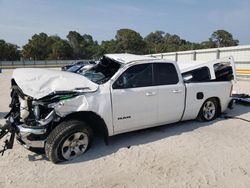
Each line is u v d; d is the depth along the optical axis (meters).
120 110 4.66
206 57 24.20
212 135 5.58
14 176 3.80
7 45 71.38
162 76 5.29
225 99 6.72
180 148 4.86
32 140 4.01
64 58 78.19
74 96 4.14
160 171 4.00
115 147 4.85
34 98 3.88
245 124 6.42
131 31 86.12
